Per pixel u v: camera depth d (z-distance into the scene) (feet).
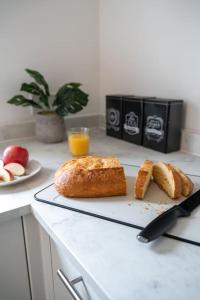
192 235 1.46
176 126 2.99
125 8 3.46
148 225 1.46
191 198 1.83
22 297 2.22
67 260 1.73
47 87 3.41
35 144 3.52
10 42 3.37
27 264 2.14
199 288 1.11
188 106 2.91
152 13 3.09
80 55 4.00
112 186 1.88
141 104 3.15
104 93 4.25
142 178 1.86
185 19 2.71
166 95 3.15
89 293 1.48
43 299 2.34
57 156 3.00
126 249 1.37
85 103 3.33
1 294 2.09
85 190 1.88
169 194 1.89
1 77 3.43
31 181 2.29
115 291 1.10
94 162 2.04
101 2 3.87
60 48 3.78
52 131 3.44
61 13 3.65
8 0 3.22
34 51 3.58
